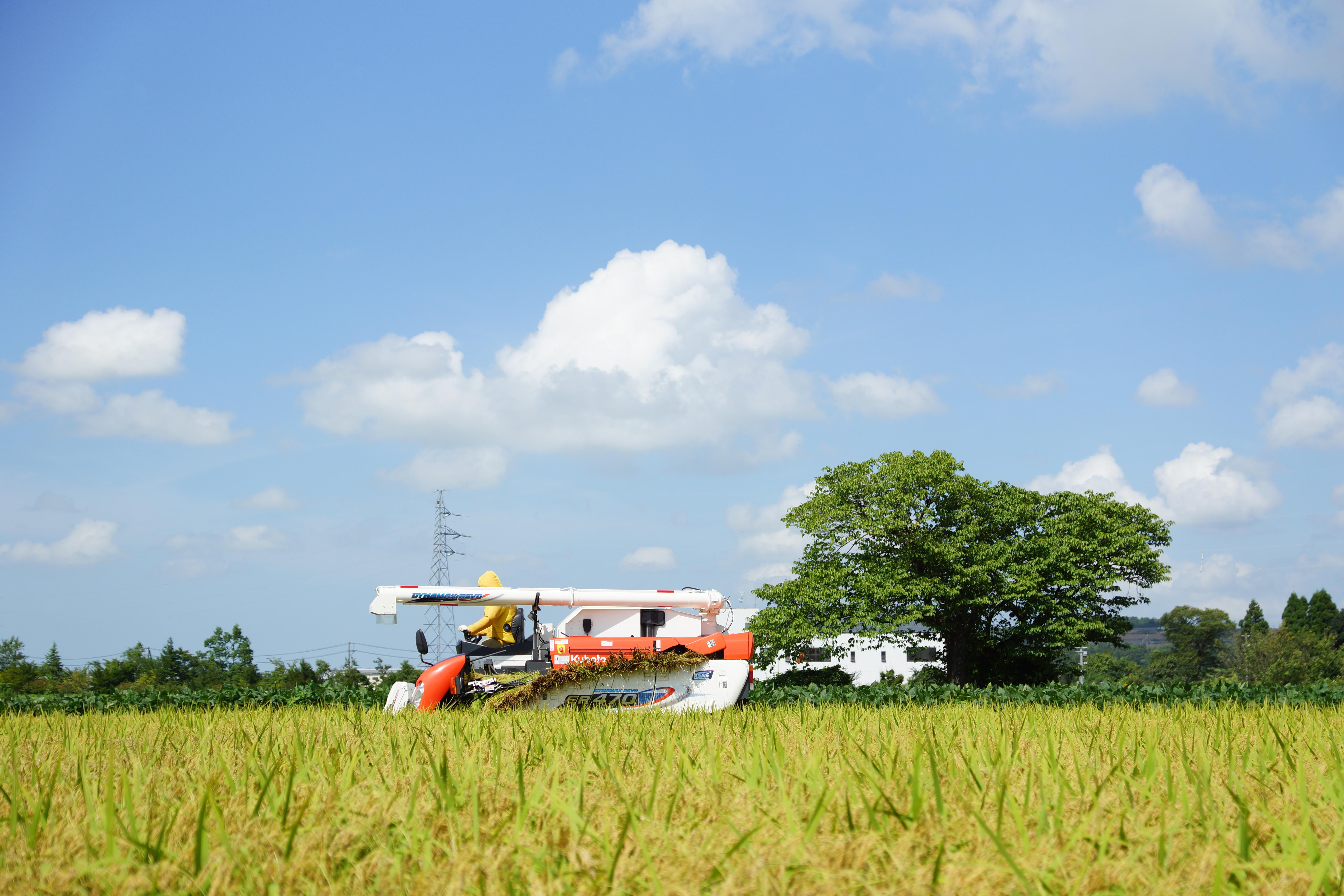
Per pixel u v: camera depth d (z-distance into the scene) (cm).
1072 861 259
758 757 412
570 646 1359
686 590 1527
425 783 380
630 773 424
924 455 4112
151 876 251
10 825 309
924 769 413
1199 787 345
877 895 227
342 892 242
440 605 1484
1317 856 261
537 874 250
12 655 6669
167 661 6228
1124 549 4109
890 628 3797
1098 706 1505
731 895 225
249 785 380
